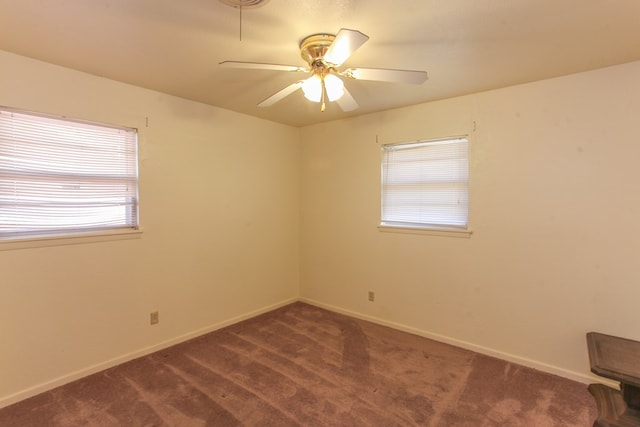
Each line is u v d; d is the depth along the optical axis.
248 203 3.68
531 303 2.67
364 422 2.02
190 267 3.16
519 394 2.30
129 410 2.11
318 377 2.50
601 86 2.35
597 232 2.40
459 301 3.03
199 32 1.85
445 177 3.13
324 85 2.00
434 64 2.26
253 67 1.80
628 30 1.81
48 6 1.60
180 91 2.87
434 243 3.17
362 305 3.71
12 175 2.21
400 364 2.70
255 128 3.73
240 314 3.64
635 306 2.29
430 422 2.01
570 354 2.51
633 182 2.27
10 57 2.14
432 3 1.56
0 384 2.14
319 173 4.07
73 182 2.48
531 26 1.77
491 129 2.81
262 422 2.01
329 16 1.67
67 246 2.41
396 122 3.36
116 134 2.68
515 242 2.73
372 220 3.59
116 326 2.67
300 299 4.31
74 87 2.40
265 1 1.54
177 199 3.04
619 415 1.76
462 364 2.71
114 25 1.79
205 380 2.46
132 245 2.75
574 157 2.46
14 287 2.19
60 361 2.38
